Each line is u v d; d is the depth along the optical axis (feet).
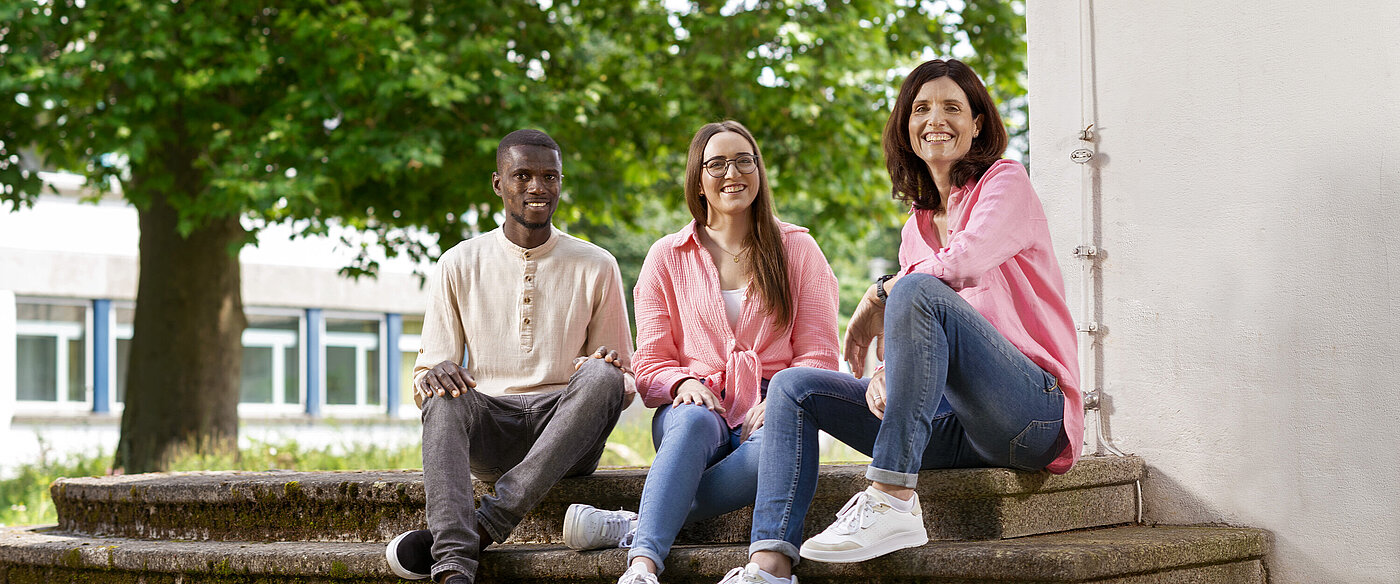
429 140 29.07
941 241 10.93
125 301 63.82
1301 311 11.34
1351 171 11.10
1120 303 12.42
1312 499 11.22
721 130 11.56
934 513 10.25
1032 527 10.46
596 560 10.09
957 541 10.00
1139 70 12.40
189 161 31.32
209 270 32.50
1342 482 11.06
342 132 29.04
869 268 86.33
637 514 10.55
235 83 29.27
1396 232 10.84
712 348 11.35
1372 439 10.92
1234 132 11.78
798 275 11.54
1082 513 11.25
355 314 72.33
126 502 13.98
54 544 13.39
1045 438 9.85
